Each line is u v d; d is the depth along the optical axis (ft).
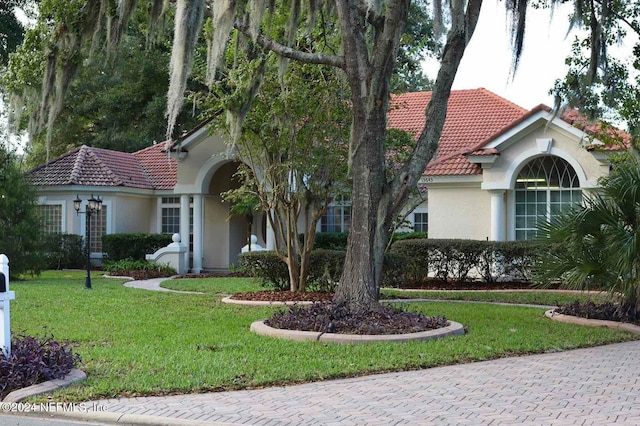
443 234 75.36
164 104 112.57
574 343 35.99
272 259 58.39
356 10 40.24
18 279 73.77
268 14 43.70
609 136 57.77
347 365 30.04
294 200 56.29
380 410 23.73
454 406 24.21
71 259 91.86
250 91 46.52
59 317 44.11
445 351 32.94
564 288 64.03
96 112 127.13
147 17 47.16
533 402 24.70
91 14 45.98
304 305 47.91
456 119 87.30
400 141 55.98
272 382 27.43
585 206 44.01
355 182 40.70
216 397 25.43
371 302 40.04
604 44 51.65
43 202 93.91
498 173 72.08
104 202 93.25
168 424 22.39
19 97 49.65
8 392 25.77
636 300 42.73
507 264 67.82
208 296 57.62
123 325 40.98
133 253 90.38
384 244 40.88
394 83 59.67
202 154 87.76
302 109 51.85
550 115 68.74
